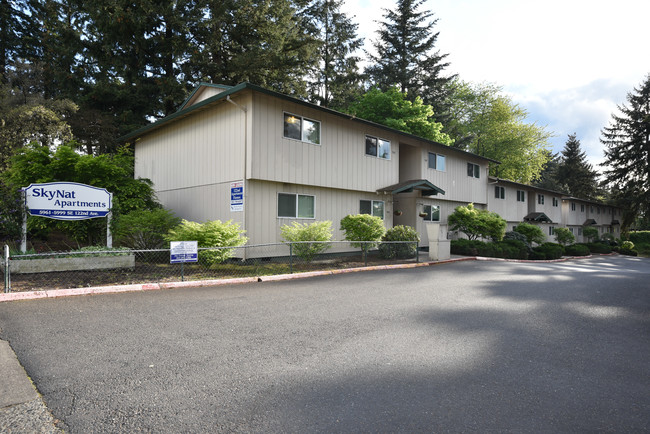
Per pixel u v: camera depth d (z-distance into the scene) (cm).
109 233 983
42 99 1794
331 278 966
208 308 604
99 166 1138
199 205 1428
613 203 4922
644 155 4644
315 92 3544
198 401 304
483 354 428
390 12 3909
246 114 1237
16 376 339
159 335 464
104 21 1966
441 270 1206
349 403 305
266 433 259
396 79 3775
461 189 2273
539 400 319
